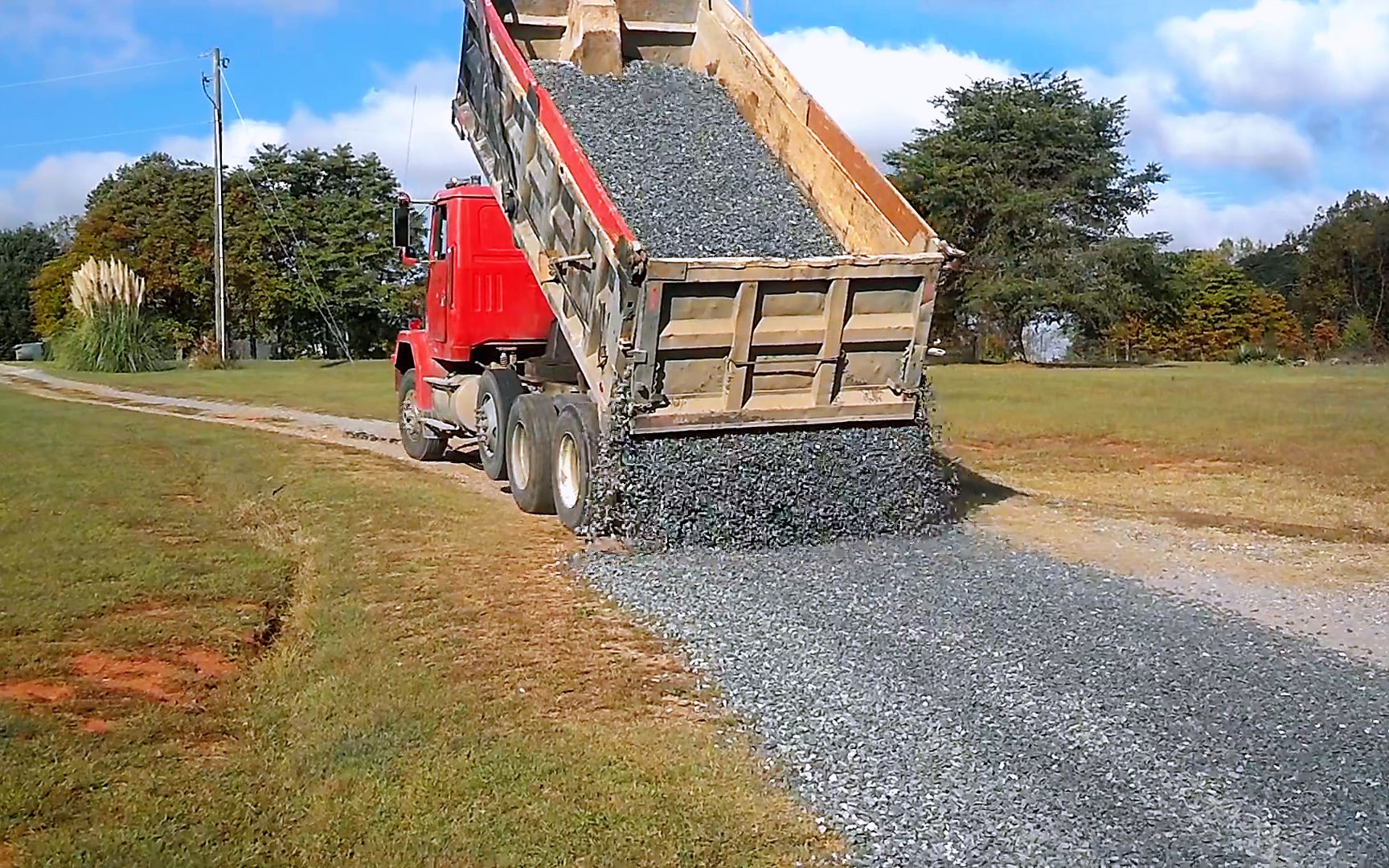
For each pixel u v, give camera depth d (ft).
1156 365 165.68
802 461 29.68
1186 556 30.35
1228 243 268.82
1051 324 182.70
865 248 31.65
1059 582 26.66
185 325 201.16
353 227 208.03
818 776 16.33
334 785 16.01
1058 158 177.27
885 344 30.09
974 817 15.03
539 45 39.65
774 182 34.55
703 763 16.80
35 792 15.64
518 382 39.78
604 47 38.34
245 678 20.90
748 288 28.14
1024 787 15.89
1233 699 19.20
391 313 210.59
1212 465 50.19
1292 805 15.42
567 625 23.57
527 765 16.58
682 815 15.11
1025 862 13.98
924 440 31.27
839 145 32.68
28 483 39.73
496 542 31.30
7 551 29.14
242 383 99.60
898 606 24.39
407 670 20.72
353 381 103.65
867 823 14.94
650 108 36.60
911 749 17.16
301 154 212.64
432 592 26.13
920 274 29.43
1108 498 41.29
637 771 16.47
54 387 94.89
